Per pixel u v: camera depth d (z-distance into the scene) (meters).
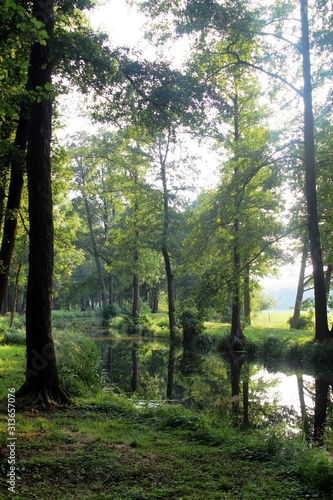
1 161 12.04
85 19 13.00
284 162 18.33
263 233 19.23
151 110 11.16
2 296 12.87
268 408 11.09
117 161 32.53
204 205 22.89
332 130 18.48
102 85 10.59
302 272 28.69
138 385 14.77
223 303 19.06
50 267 8.90
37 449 5.84
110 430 7.17
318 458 5.81
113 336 32.16
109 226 45.56
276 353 19.86
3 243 12.92
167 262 29.69
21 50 9.12
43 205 8.78
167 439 6.91
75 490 4.66
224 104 11.11
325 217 18.91
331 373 15.88
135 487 4.80
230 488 4.93
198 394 13.11
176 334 28.38
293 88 17.67
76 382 10.31
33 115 8.77
